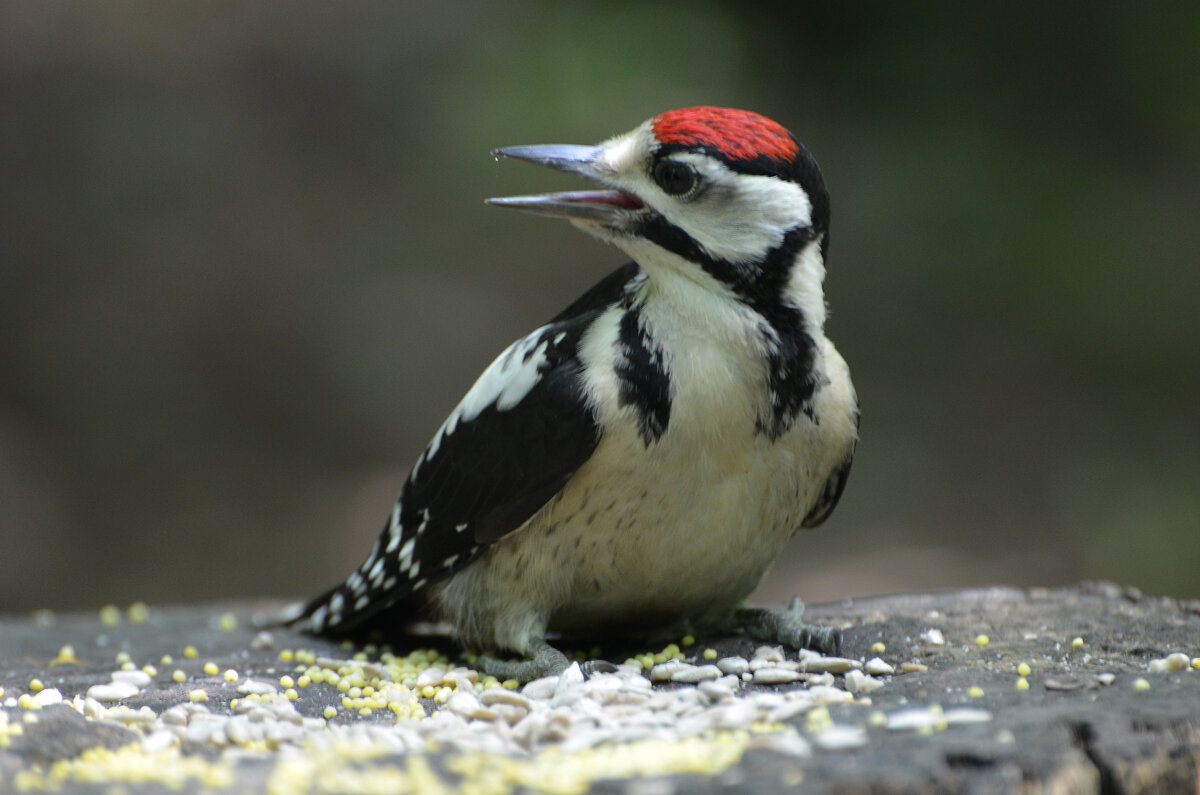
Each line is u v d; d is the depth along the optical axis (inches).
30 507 499.5
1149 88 612.7
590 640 231.8
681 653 212.1
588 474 194.9
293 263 597.9
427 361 568.7
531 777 136.7
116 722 166.6
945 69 637.3
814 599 438.9
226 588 467.8
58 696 185.6
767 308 194.5
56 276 585.3
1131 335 574.6
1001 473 520.7
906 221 605.3
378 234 616.4
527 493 198.5
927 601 238.4
